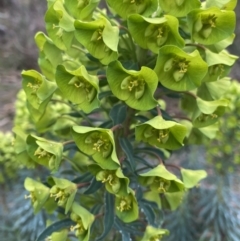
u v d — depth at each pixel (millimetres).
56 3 143
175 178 141
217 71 151
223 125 251
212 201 283
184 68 133
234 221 279
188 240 281
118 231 181
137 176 155
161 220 171
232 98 243
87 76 137
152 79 130
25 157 162
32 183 153
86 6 140
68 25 143
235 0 144
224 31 139
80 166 175
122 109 155
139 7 134
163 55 131
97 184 155
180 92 159
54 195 148
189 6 134
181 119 181
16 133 163
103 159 137
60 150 146
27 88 153
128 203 145
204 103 154
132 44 153
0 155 250
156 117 138
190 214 289
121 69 131
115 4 135
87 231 151
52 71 161
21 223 278
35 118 161
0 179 258
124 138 158
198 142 176
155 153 160
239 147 261
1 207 285
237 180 288
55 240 156
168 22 130
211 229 288
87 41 137
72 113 169
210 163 273
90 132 136
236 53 625
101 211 173
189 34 149
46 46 155
